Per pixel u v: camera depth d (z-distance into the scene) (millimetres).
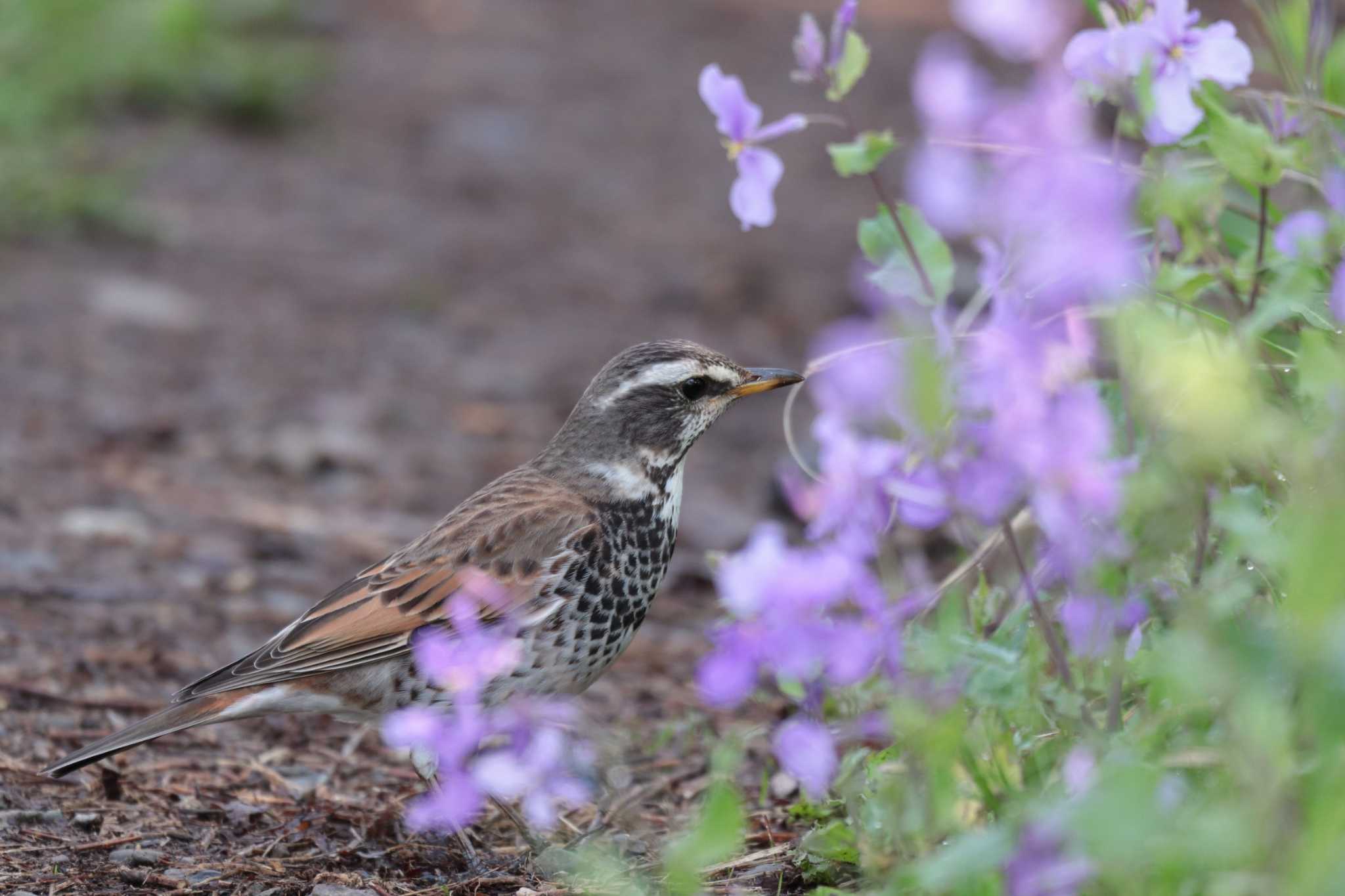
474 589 9688
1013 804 6637
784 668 6605
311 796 10406
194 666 13039
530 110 42656
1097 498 6473
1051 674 8141
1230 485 7617
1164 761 6020
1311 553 5102
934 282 8008
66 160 31828
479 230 32781
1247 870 5609
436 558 9859
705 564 16547
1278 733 5348
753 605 6578
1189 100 6945
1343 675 5168
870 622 6781
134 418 20516
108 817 9766
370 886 8703
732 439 22172
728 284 29719
